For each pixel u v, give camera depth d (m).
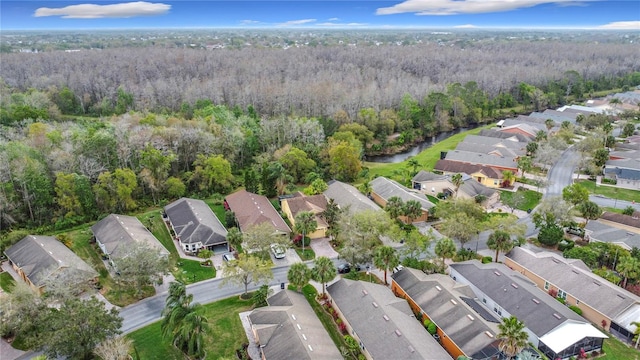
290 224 101.56
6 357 61.19
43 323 59.66
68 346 55.41
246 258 74.12
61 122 164.00
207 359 60.66
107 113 184.88
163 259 74.88
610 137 148.50
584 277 73.62
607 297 68.94
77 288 70.94
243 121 147.12
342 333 66.75
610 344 63.59
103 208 104.50
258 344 63.25
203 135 124.50
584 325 63.22
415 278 74.12
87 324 56.41
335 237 93.00
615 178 127.81
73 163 105.94
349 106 179.50
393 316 63.84
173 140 121.56
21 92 195.75
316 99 183.62
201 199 115.44
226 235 89.19
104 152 111.25
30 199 99.94
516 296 70.00
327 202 106.38
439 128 195.75
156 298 74.81
